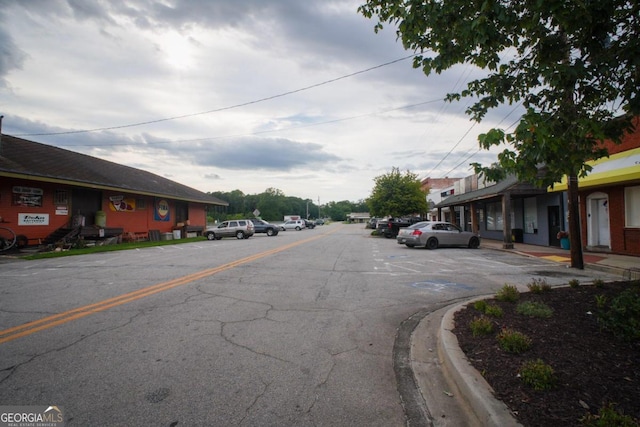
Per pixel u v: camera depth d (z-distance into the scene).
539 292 6.38
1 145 17.84
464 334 4.58
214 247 19.77
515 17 3.57
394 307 6.61
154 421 2.94
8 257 14.33
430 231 18.45
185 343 4.66
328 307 6.54
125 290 7.78
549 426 2.59
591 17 3.20
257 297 7.23
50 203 18.88
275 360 4.17
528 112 3.06
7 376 3.71
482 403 2.93
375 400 3.32
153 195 25.20
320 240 26.14
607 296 5.57
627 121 3.70
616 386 3.06
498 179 3.87
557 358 3.62
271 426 2.89
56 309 6.23
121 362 4.06
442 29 4.10
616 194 13.39
